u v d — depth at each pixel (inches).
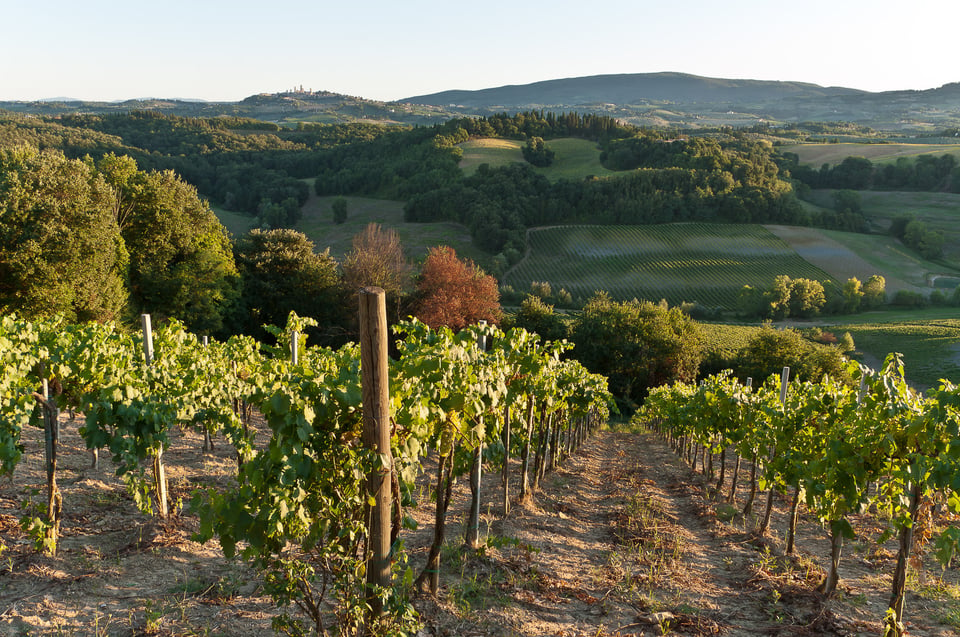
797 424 271.1
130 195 1327.5
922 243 3607.3
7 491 255.4
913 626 197.9
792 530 270.7
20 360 232.4
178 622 159.0
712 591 222.4
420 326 244.8
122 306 1142.3
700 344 1834.4
